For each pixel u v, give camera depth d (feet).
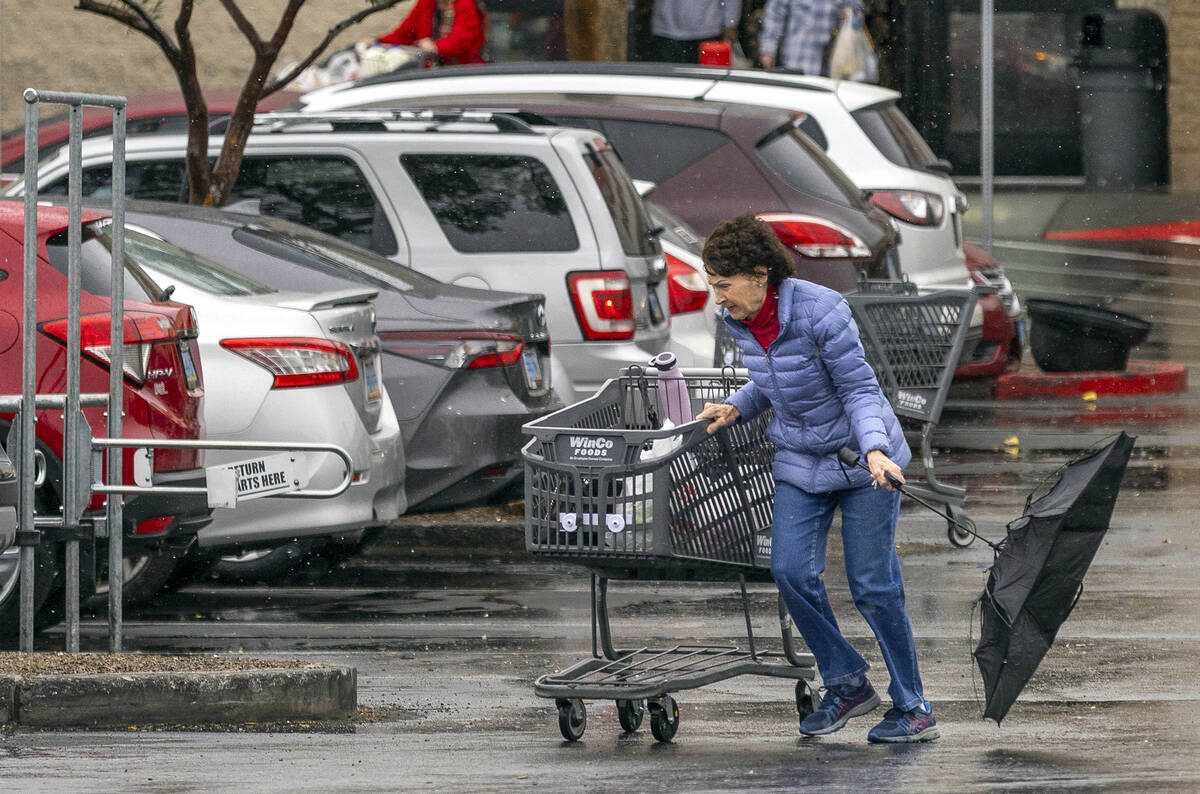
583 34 251.60
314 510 108.06
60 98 87.45
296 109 192.03
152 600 115.34
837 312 73.51
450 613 112.37
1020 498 150.41
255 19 276.82
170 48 144.05
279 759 72.13
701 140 175.32
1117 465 73.72
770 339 73.87
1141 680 90.89
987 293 193.98
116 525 90.27
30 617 88.38
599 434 73.51
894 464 72.59
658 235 151.64
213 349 106.42
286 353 106.93
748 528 76.79
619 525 73.56
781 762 72.28
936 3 332.19
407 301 122.72
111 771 69.31
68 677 78.43
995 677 74.69
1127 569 122.72
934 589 117.80
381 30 277.85
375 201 143.43
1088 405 199.52
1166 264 290.56
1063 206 323.98
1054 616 74.28
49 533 90.17
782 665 79.46
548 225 141.69
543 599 117.19
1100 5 335.88
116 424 90.74
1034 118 336.90
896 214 184.75
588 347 140.67
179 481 97.35
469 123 145.38
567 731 76.54
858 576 75.87
